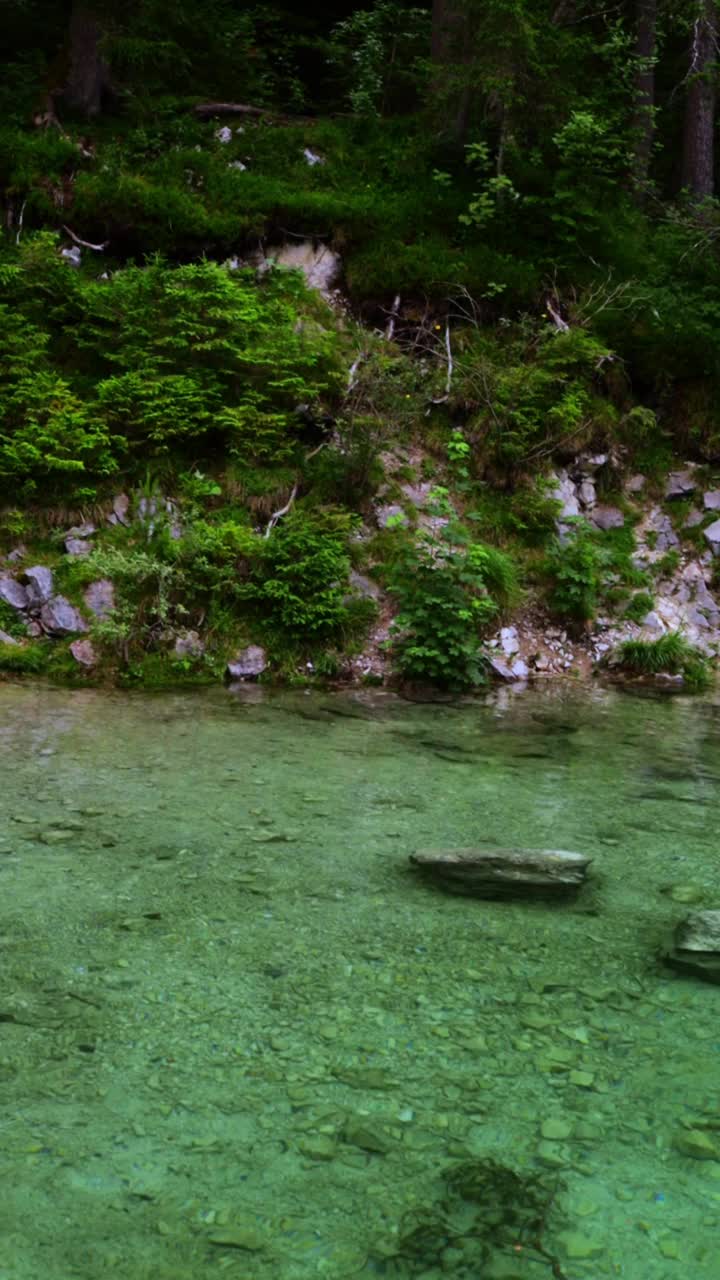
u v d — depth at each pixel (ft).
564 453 38.32
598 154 46.47
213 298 35.91
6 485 32.45
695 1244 6.97
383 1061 9.30
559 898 13.84
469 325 41.93
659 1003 10.71
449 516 33.86
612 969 11.55
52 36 54.70
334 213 42.47
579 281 42.65
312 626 30.99
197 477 34.19
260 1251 6.79
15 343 34.30
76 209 40.78
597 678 32.63
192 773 19.75
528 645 33.17
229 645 30.83
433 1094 8.77
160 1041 9.55
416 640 30.96
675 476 39.63
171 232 41.37
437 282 41.50
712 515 38.63
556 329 39.45
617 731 25.32
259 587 31.73
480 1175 7.67
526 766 21.43
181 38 51.47
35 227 41.19
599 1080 9.09
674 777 20.77
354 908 13.19
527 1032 9.96
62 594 30.68
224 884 13.84
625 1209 7.33
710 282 44.29
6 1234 6.89
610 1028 10.10
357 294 41.98
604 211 46.44
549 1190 7.52
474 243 43.55
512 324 40.65
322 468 35.47
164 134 45.80
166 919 12.54
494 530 36.04
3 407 32.55
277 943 11.95
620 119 47.42
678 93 61.21
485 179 46.21
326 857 15.17
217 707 26.58
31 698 26.45
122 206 40.91
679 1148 8.09
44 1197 7.29
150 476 33.73
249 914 12.82
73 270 37.83
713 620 36.04
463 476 37.11
